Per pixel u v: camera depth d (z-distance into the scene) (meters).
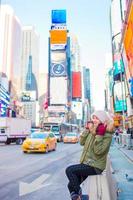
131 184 7.41
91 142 4.42
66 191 7.96
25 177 10.45
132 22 32.78
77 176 4.36
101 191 6.26
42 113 158.88
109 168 6.20
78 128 74.06
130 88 41.91
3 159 17.17
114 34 98.38
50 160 16.94
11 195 7.38
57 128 49.78
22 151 23.95
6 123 36.50
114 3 101.25
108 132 4.29
